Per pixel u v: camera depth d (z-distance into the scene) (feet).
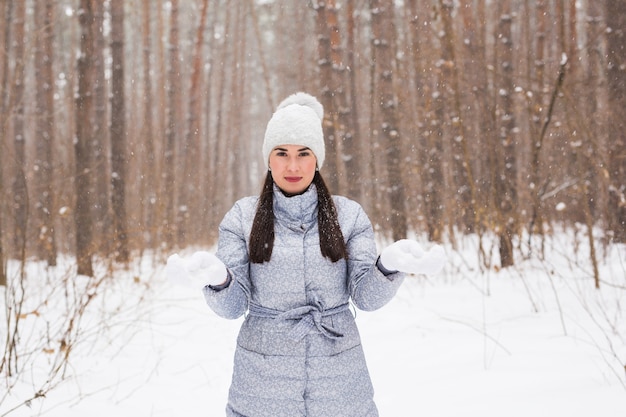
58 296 20.26
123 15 33.27
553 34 46.60
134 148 38.63
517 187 25.93
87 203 26.63
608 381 10.65
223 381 12.69
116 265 26.08
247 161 108.17
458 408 10.16
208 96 73.87
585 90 25.68
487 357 12.94
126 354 14.66
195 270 5.05
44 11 43.62
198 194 56.49
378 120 37.58
